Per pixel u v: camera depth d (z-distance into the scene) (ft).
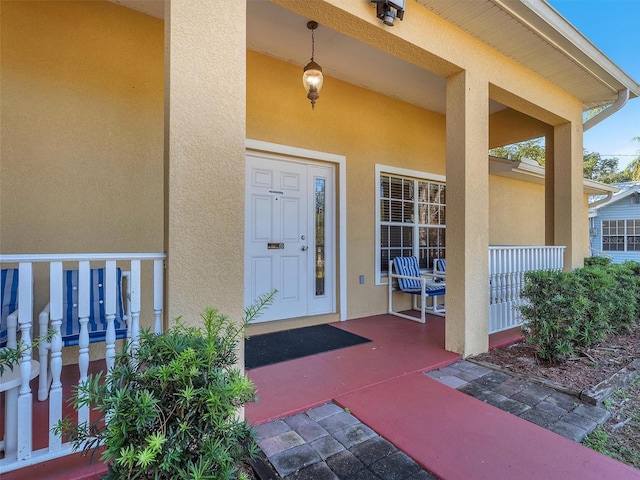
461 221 10.73
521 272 13.66
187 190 5.99
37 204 8.79
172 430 3.64
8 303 7.65
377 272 16.24
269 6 9.97
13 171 8.52
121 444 3.39
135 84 10.05
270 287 13.46
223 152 6.35
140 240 10.11
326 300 15.02
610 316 12.46
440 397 7.97
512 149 52.95
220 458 3.64
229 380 4.03
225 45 6.38
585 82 13.78
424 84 15.26
